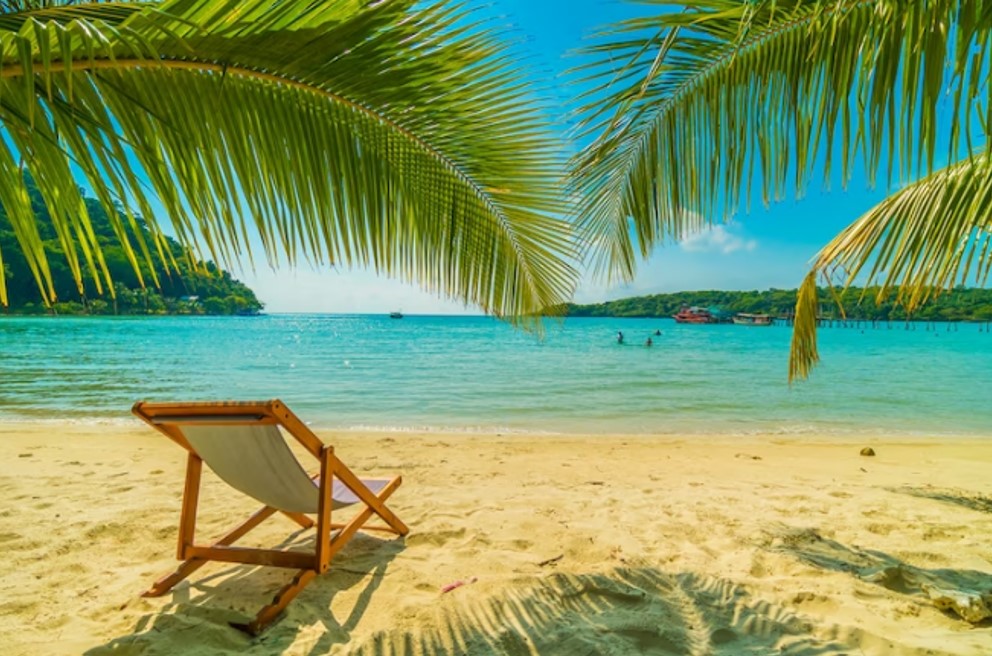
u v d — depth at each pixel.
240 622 2.27
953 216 2.55
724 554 3.06
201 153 1.61
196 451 2.54
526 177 2.29
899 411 11.14
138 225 1.40
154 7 1.26
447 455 6.07
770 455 6.49
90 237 1.42
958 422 10.00
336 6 1.47
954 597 2.39
